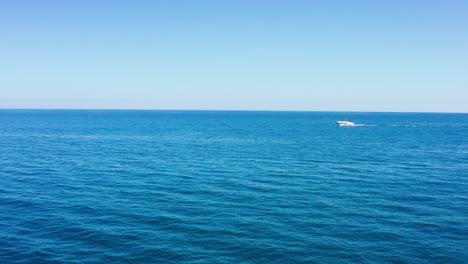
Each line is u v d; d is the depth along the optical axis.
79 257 18.72
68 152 56.56
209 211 26.38
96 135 88.31
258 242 20.80
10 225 22.95
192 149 62.97
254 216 25.34
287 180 37.38
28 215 24.94
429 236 21.84
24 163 45.78
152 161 48.97
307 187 34.22
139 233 21.92
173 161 49.25
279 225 23.56
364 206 27.95
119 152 57.69
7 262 18.02
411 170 43.28
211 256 19.02
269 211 26.53
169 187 33.78
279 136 91.56
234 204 28.27
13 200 28.56
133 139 79.88
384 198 30.30
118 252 19.34
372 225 23.67
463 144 73.44
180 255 19.08
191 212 26.09
